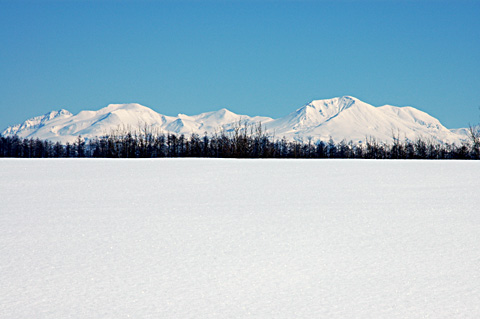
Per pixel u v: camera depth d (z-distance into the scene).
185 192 21.39
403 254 10.96
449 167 31.38
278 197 19.72
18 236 12.95
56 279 9.49
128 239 12.56
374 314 7.77
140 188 22.77
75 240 12.48
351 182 24.30
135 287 9.03
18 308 8.10
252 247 11.70
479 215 15.19
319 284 9.12
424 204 17.45
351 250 11.34
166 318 7.65
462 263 10.23
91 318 7.68
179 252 11.31
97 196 20.31
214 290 8.85
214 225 14.19
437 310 7.89
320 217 15.28
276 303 8.24
